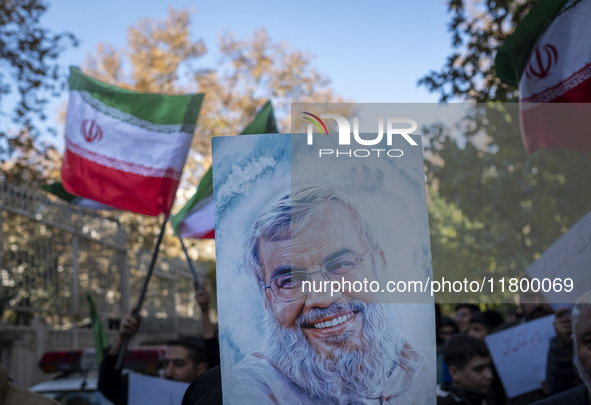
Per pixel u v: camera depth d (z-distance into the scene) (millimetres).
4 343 9938
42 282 10445
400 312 1930
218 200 1997
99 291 12438
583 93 3227
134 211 4324
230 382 1933
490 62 8672
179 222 4617
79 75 4516
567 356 3818
